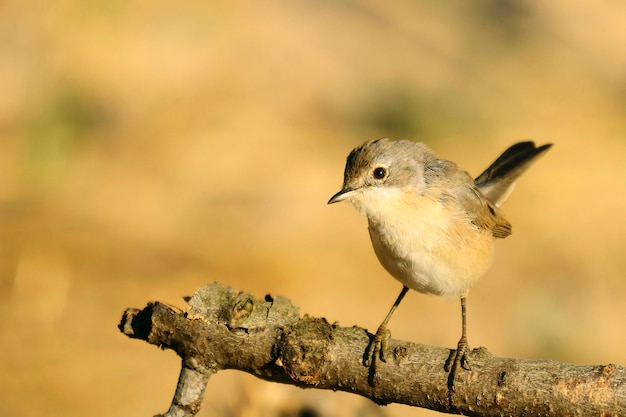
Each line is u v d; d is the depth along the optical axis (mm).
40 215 13469
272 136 16109
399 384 6301
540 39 20000
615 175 15672
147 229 13484
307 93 17438
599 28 20453
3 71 16078
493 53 19359
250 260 13070
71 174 14625
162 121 16094
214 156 15320
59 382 10461
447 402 6211
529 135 16812
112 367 10836
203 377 6359
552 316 12914
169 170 14953
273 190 14703
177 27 18391
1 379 10359
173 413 6367
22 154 14758
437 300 13023
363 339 6434
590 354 12477
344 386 6395
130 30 17703
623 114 17469
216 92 17047
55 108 15680
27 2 17094
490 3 21109
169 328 6316
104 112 16016
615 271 13703
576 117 17344
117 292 11969
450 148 16547
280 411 8227
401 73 18312
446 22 20328
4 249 12531
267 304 6410
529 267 13852
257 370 6359
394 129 17016
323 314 12195
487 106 17609
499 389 6059
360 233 14148
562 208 14961
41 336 11156
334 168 15445
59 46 16781
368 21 19969
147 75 17047
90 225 13383
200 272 12609
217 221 13836
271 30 19047
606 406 5809
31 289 11945
